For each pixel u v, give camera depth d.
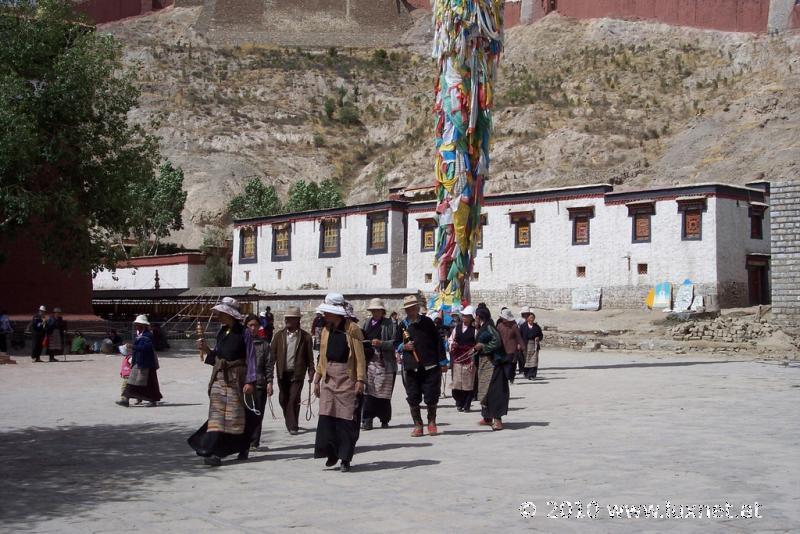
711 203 45.47
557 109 108.12
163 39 158.12
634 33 124.88
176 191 82.88
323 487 9.12
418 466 10.30
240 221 65.94
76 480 9.66
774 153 78.88
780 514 7.53
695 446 11.41
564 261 50.75
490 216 54.00
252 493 8.85
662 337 41.03
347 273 58.53
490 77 30.06
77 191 35.31
